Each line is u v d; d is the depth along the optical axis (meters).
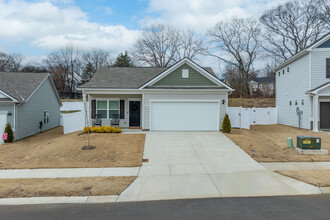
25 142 13.82
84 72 50.19
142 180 6.41
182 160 8.44
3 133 13.57
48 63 49.97
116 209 4.64
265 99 31.36
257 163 7.98
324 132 14.23
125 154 9.14
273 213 4.34
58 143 10.82
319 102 15.12
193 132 13.09
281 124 19.95
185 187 5.87
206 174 6.91
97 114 14.68
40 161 8.30
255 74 40.72
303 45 33.28
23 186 5.91
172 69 13.85
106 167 7.70
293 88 17.55
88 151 9.41
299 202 4.86
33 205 4.87
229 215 4.29
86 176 6.79
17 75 18.44
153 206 4.77
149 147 10.07
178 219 4.16
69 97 50.47
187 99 13.53
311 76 14.93
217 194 5.40
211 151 9.54
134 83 14.66
